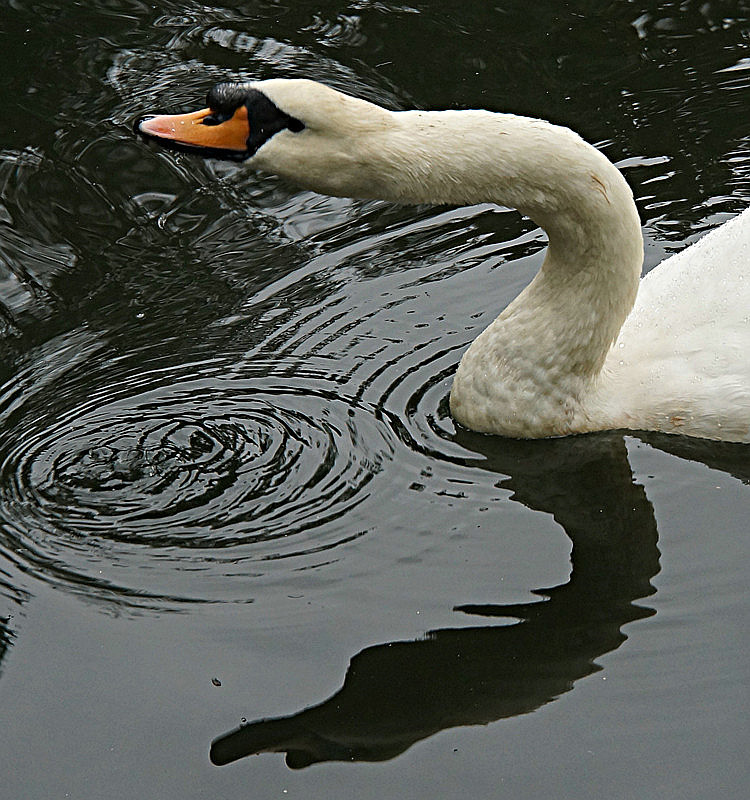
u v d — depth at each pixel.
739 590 7.57
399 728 6.77
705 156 12.32
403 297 10.83
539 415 8.85
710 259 9.18
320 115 7.18
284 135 7.27
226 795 6.47
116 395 9.76
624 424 8.93
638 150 12.45
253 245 11.55
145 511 8.54
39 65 13.55
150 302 10.84
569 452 8.84
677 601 7.53
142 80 13.30
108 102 13.02
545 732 6.71
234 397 9.65
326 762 6.61
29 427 9.47
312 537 8.20
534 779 6.44
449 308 10.66
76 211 11.84
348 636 7.40
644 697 6.89
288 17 14.35
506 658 7.19
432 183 7.43
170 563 8.06
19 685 7.22
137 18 14.32
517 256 11.34
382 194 7.46
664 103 12.99
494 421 8.96
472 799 6.34
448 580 7.78
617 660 7.14
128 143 12.55
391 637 7.38
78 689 7.17
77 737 6.88
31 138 12.62
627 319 9.25
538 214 7.85
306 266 11.29
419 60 13.62
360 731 6.78
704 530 8.09
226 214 11.91
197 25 14.20
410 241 11.63
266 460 8.93
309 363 10.02
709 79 13.28
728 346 8.79
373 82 13.26
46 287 11.02
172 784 6.56
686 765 6.46
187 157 12.49
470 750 6.63
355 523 8.30
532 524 8.23
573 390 8.79
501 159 7.47
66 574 8.03
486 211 12.05
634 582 7.70
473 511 8.37
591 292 8.30
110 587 7.90
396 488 8.59
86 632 7.56
